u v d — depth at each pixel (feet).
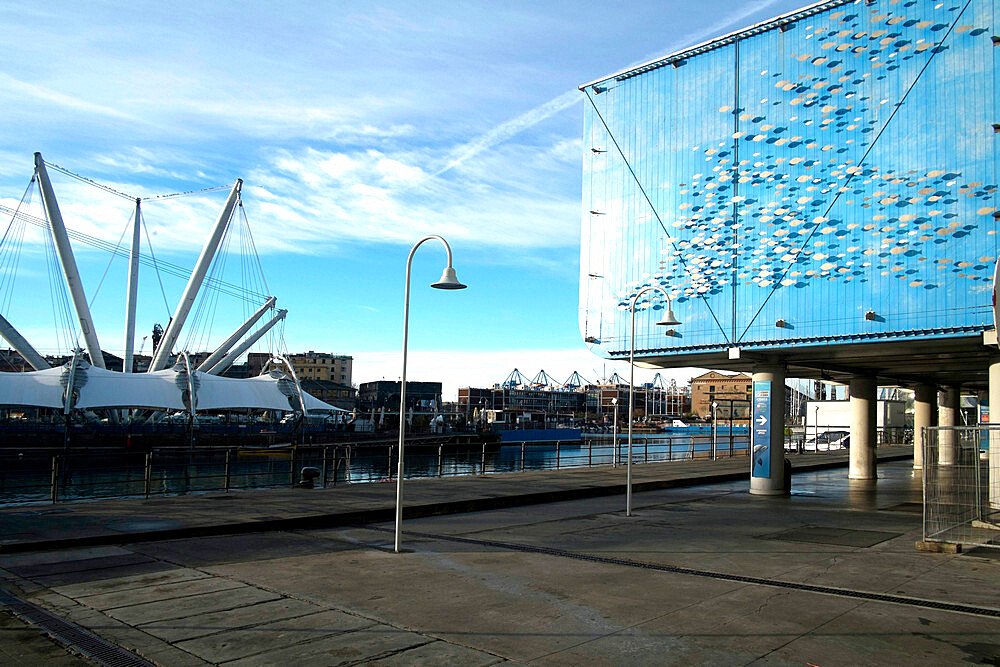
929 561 38.52
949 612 27.68
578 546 43.19
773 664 21.62
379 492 66.23
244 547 41.39
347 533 47.37
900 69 58.29
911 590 31.45
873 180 59.00
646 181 73.15
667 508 63.16
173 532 43.75
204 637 24.00
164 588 30.94
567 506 64.34
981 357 69.46
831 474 101.81
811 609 28.07
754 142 66.13
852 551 41.68
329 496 62.34
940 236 55.42
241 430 251.39
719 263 67.46
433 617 26.58
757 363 74.54
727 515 58.44
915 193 56.80
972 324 53.31
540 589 31.32
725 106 68.39
